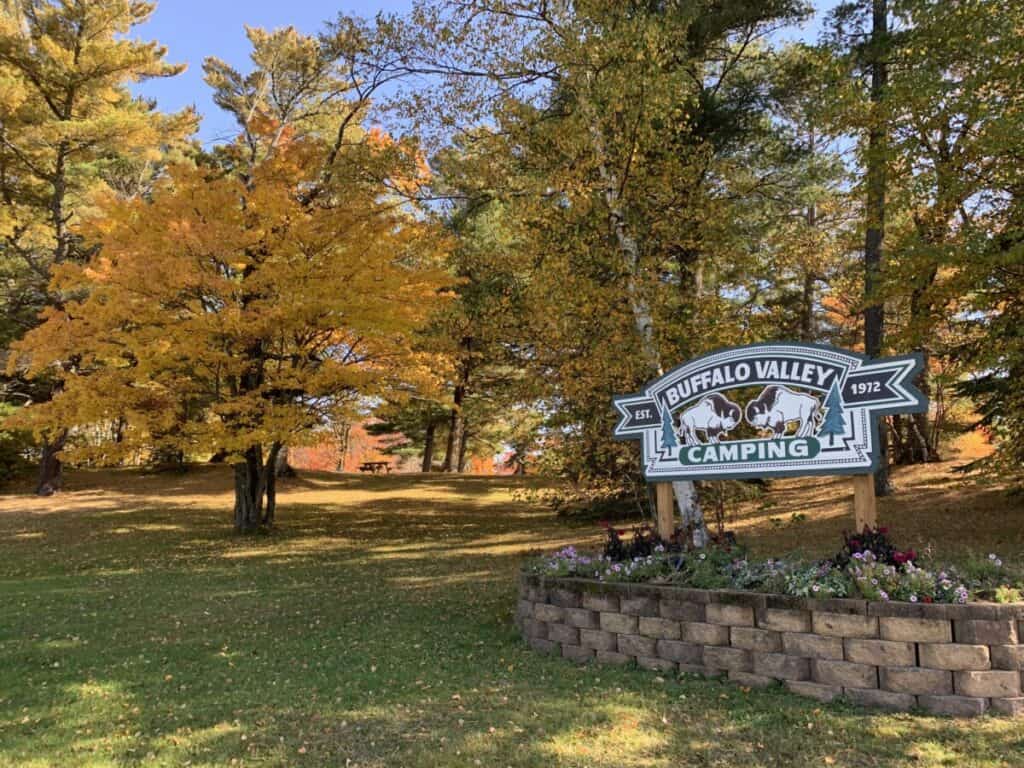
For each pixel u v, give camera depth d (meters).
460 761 3.67
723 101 13.85
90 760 3.85
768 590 4.91
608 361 9.10
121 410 12.57
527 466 10.98
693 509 8.59
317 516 18.47
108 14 20.34
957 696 4.11
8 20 19.38
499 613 7.60
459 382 15.55
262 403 12.77
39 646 6.57
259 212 12.88
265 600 8.90
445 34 9.16
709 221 9.85
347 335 13.73
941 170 8.71
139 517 18.16
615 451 9.69
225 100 19.02
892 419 18.98
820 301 21.56
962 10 8.42
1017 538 10.05
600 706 4.44
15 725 4.46
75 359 19.62
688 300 9.72
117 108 21.95
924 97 8.52
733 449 6.02
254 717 4.48
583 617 5.69
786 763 3.55
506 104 9.38
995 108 7.90
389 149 10.75
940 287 8.95
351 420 14.23
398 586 9.76
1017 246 7.61
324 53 13.48
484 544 14.05
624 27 8.56
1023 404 9.09
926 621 4.23
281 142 16.27
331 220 12.59
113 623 7.62
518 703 4.57
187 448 12.39
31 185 22.06
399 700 4.71
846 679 4.41
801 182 15.10
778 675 4.66
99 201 13.16
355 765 3.67
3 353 23.59
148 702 4.88
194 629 7.28
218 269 13.20
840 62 10.15
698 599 5.07
